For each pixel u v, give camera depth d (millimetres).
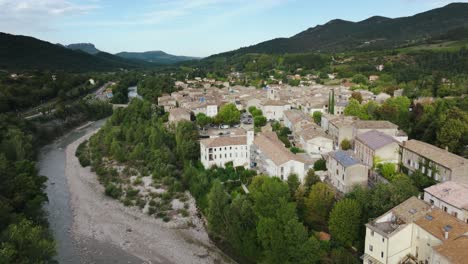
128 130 175375
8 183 100625
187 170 129250
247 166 134625
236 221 88938
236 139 135750
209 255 92938
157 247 96688
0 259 63312
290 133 160750
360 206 79875
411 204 71938
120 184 134625
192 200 120750
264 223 80938
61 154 175250
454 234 60719
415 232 66750
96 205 120500
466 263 53281
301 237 76188
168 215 113125
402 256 67500
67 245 96750
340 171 99938
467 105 145000
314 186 91750
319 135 130375
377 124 131250
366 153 114438
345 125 133125
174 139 165000
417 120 137250
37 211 105125
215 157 132375
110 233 103438
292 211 82188
